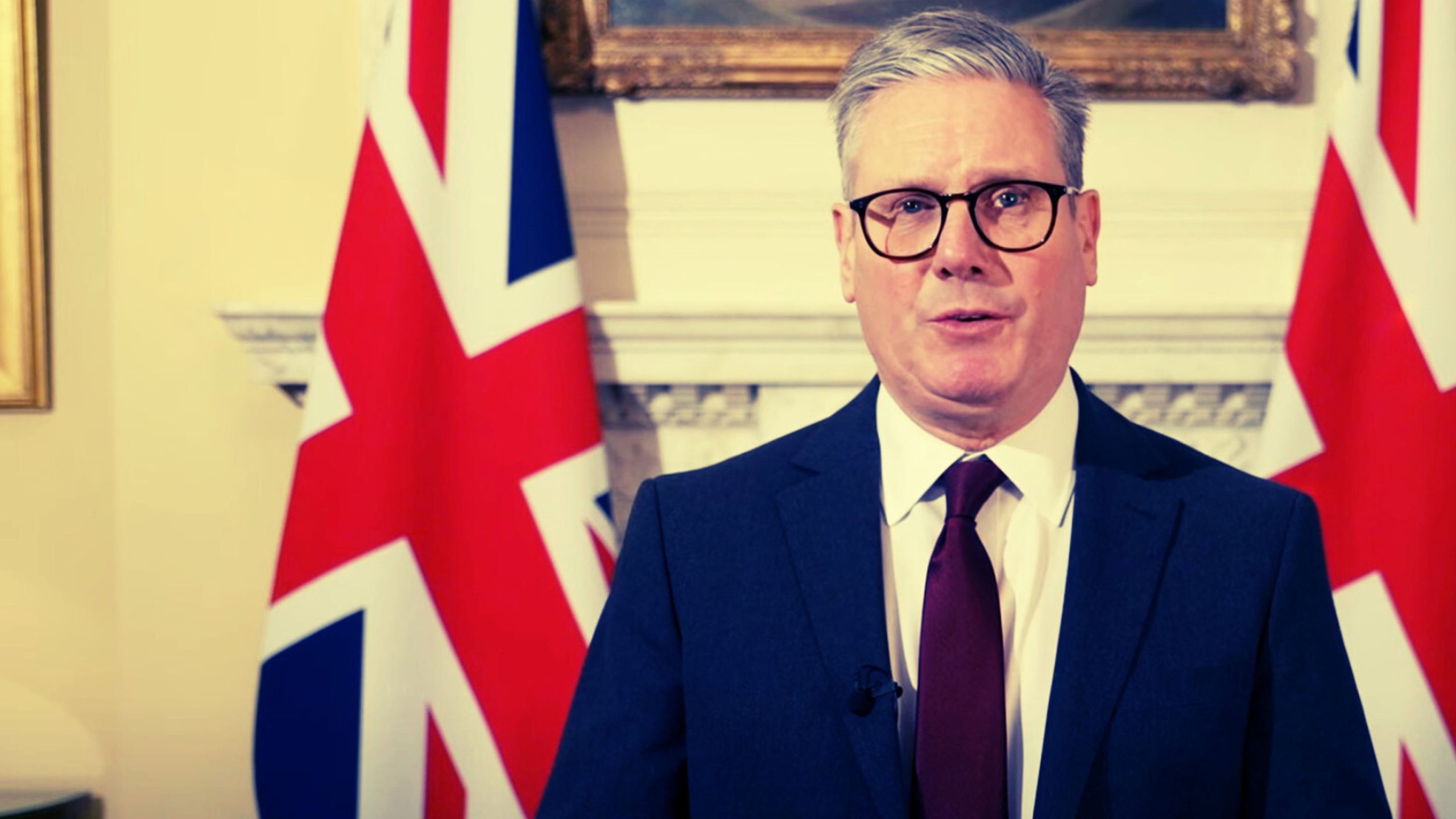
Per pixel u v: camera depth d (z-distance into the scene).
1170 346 1.81
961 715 0.87
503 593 1.70
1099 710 0.87
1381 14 1.69
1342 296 1.67
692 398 1.86
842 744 0.90
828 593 0.94
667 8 1.90
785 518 0.98
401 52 1.72
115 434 1.88
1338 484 1.65
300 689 1.68
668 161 1.94
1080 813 0.86
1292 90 1.90
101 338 1.96
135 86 1.88
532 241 1.72
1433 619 1.61
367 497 1.69
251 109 1.88
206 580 1.87
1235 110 1.95
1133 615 0.90
